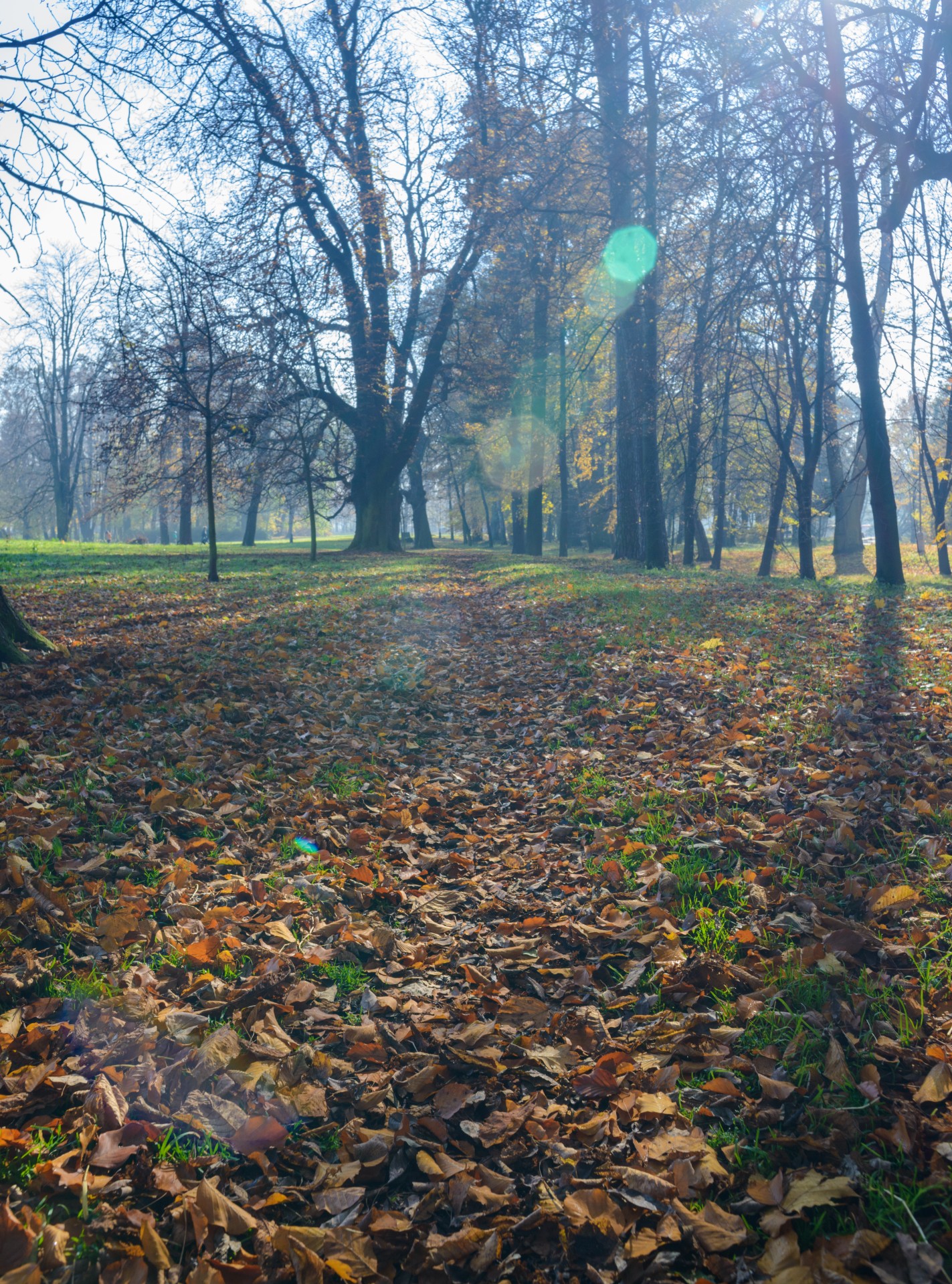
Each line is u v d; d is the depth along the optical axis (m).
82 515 64.19
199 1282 1.85
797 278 12.46
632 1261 1.94
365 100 24.34
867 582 16.16
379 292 27.75
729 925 3.39
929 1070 2.40
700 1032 2.76
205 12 8.86
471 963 3.37
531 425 35.12
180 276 8.61
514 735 6.58
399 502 38.88
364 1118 2.46
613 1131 2.36
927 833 3.92
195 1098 2.43
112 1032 2.72
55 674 7.26
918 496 33.53
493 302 30.08
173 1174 2.15
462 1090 2.54
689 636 9.34
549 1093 2.58
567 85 16.52
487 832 4.74
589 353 31.78
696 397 20.03
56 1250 1.87
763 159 11.04
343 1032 2.83
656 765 5.38
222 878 3.99
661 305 20.58
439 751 6.29
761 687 6.81
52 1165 2.11
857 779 4.60
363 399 28.61
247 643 9.51
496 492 44.56
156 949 3.31
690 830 4.26
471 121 21.50
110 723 6.19
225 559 26.59
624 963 3.32
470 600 14.97
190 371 17.73
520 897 3.94
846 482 15.12
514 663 8.99
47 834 4.09
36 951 3.18
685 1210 2.03
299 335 21.78
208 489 17.27
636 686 7.29
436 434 44.62
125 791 4.87
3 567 19.09
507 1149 2.33
